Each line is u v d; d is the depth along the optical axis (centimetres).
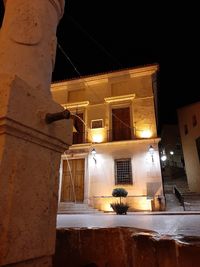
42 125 156
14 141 138
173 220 587
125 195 1341
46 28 201
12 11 196
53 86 1880
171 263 178
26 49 179
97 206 1467
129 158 1530
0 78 141
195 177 2267
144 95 1659
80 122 1739
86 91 1792
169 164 3138
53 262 249
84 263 248
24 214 134
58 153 175
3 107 132
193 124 2358
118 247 240
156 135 1545
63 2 228
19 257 126
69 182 1592
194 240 184
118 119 1680
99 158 1576
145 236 204
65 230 260
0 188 124
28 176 142
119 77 1753
